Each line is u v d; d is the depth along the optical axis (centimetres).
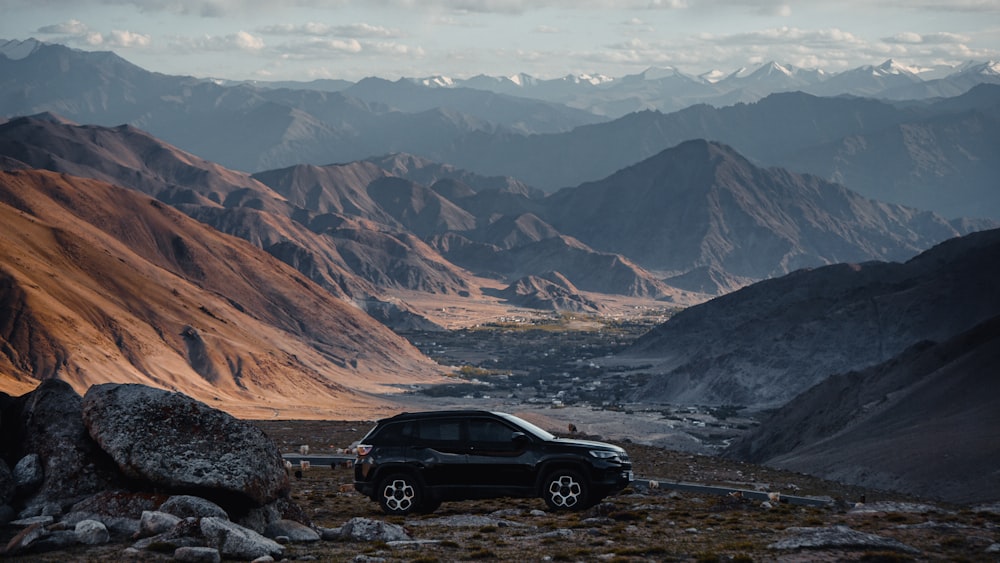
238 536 1898
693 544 2116
